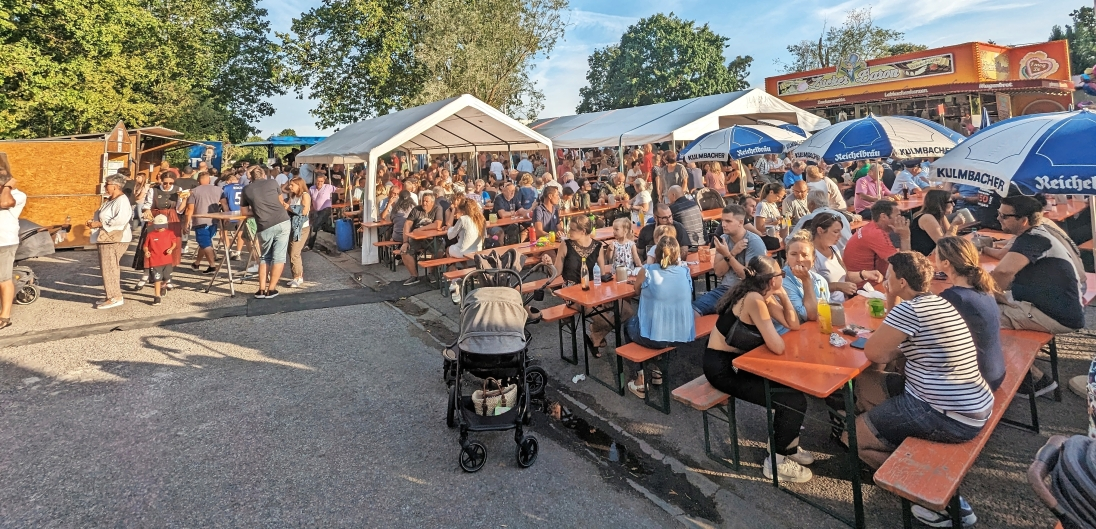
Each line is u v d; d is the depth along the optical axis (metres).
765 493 3.41
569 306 5.45
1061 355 5.11
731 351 3.62
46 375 5.20
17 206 6.53
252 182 7.55
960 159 4.02
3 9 15.10
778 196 7.71
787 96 25.89
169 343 6.03
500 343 3.87
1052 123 3.68
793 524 3.12
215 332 6.38
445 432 4.18
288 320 6.82
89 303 7.54
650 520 3.18
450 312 7.06
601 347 5.50
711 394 3.67
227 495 3.42
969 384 2.86
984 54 20.81
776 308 3.65
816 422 4.20
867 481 3.48
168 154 25.31
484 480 3.57
